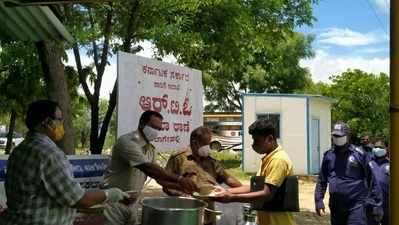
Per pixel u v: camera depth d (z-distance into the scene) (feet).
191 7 31.42
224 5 34.88
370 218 22.75
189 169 16.01
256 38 41.34
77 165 19.86
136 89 20.75
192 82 25.31
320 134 81.20
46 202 11.23
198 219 12.03
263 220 15.11
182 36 32.55
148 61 21.62
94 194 11.69
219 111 140.36
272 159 14.90
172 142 23.61
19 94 39.99
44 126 11.57
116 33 32.63
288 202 14.75
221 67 42.11
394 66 8.49
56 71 25.75
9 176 11.48
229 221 14.76
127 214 16.26
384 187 26.16
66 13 30.83
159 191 47.16
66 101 25.86
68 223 11.76
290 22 43.57
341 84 131.44
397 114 8.46
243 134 75.92
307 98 74.18
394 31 8.50
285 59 126.00
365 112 127.65
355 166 22.16
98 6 30.32
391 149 8.52
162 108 22.71
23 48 34.86
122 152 15.80
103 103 51.78
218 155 103.55
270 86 131.23
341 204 22.27
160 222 11.75
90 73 33.17
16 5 16.58
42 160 11.11
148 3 30.76
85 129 78.74
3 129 135.85
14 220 11.23
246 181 66.23
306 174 74.38
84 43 30.32
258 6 39.17
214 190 14.38
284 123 74.84
